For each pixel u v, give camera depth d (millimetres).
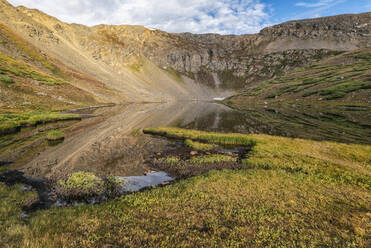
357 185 16000
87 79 129375
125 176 18594
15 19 151500
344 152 25719
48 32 168875
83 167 20688
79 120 52156
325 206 11961
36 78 81500
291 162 22031
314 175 18109
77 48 198875
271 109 103562
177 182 17062
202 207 11531
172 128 40844
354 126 50250
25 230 8664
